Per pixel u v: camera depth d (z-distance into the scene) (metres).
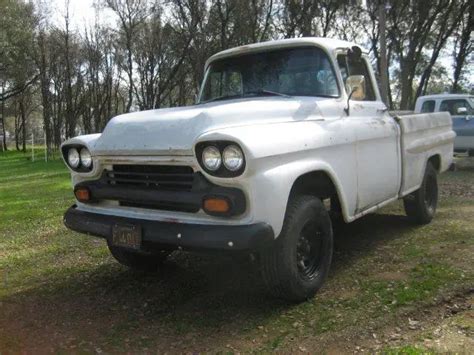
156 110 4.26
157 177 3.70
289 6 22.08
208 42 22.75
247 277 4.69
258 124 3.71
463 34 25.22
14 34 29.73
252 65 5.00
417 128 5.80
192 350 3.36
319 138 3.97
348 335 3.41
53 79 35.75
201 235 3.40
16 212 9.00
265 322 3.70
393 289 4.15
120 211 3.98
